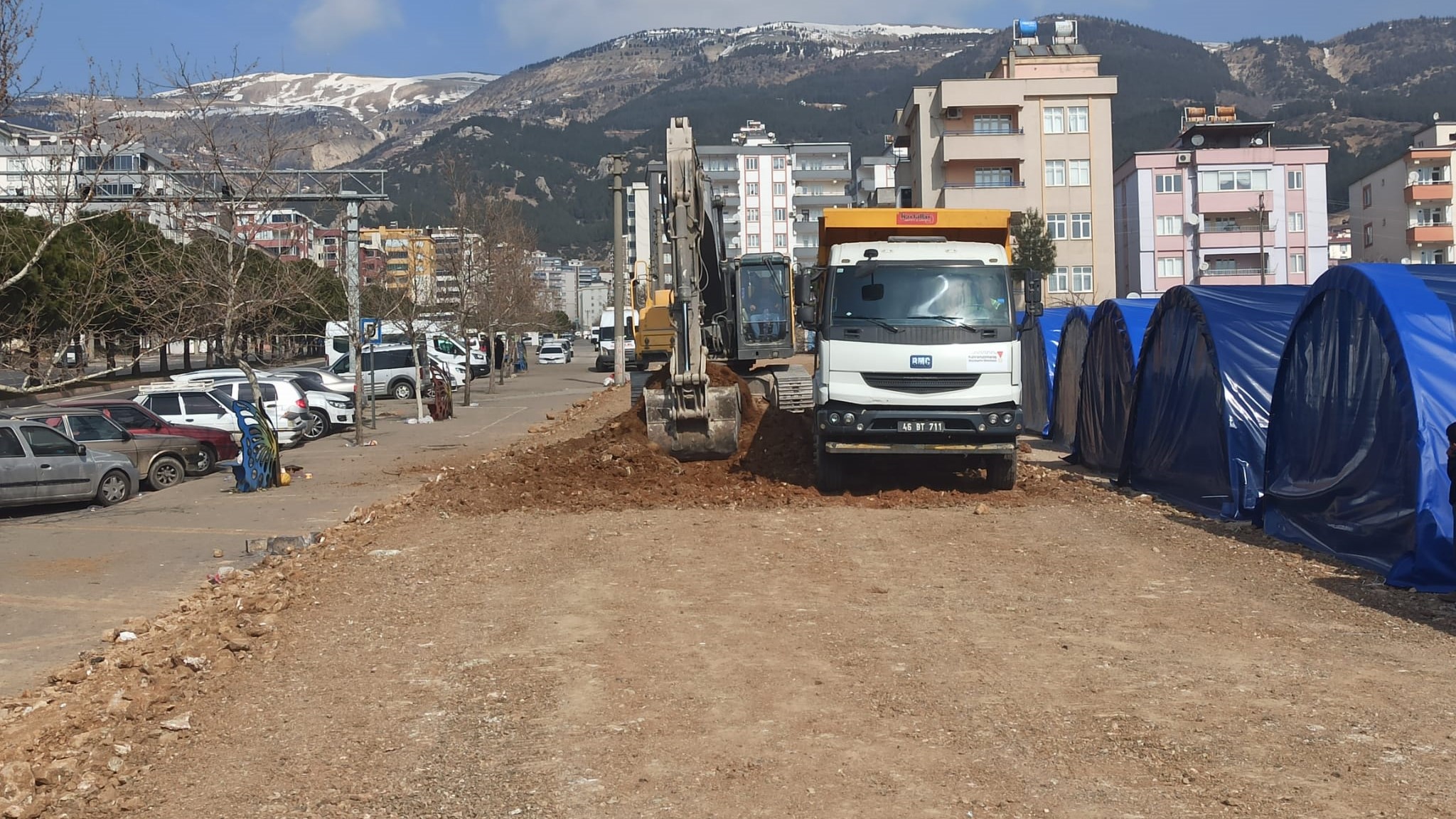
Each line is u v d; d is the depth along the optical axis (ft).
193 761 19.71
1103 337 62.23
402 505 49.83
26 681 27.17
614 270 149.48
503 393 152.15
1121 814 16.06
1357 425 36.22
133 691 24.53
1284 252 223.30
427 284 155.43
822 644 25.55
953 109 212.02
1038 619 27.71
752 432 61.98
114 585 37.96
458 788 17.74
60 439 56.65
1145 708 20.74
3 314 90.74
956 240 50.62
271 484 62.75
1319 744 18.74
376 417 115.96
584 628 27.53
